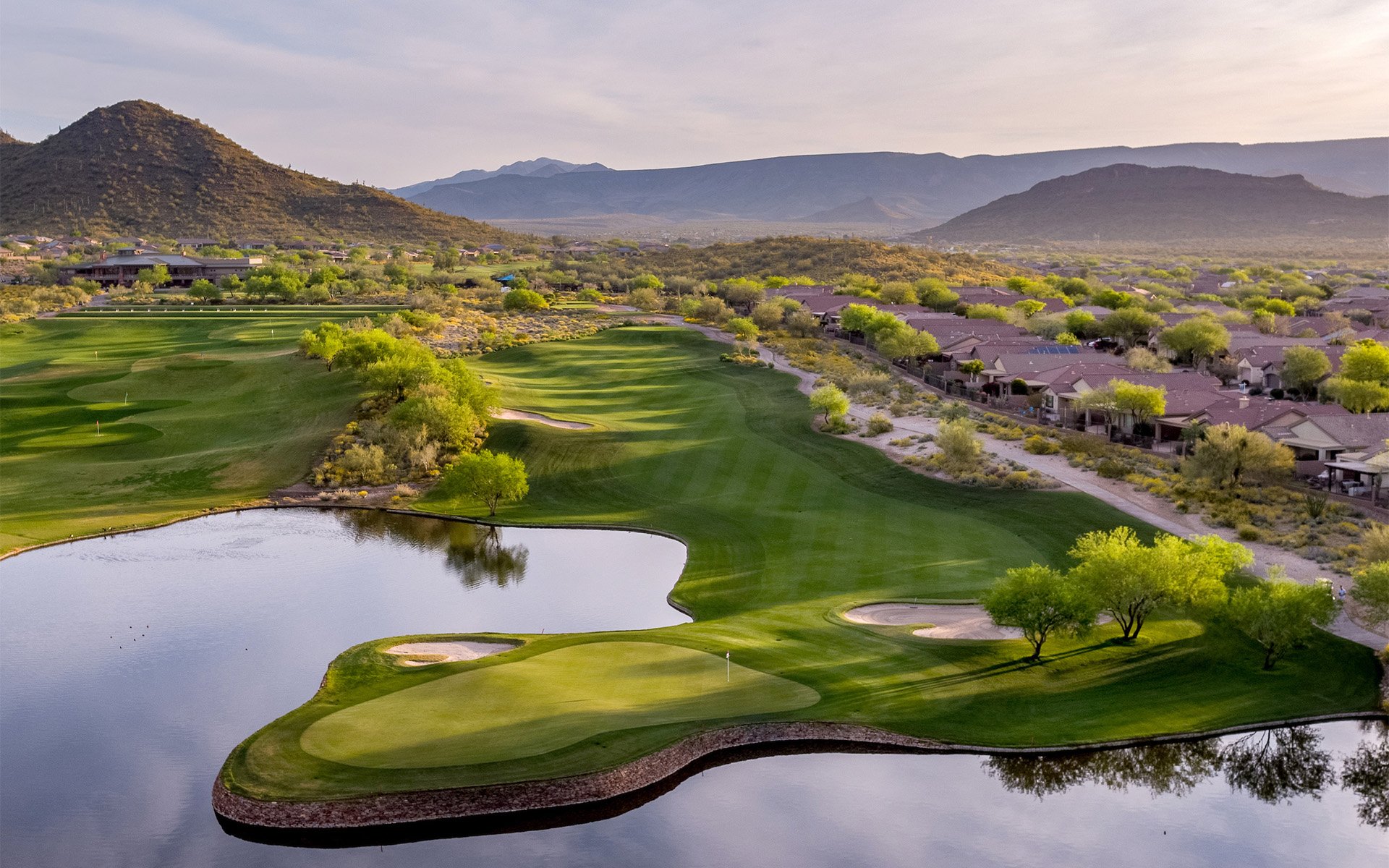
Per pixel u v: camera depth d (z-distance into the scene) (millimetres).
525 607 58281
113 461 92375
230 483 87250
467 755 37656
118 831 35344
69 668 49125
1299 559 58969
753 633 50719
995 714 42812
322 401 105500
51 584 62719
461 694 42875
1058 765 39938
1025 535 65438
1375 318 175250
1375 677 45812
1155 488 72938
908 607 54500
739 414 104188
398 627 54906
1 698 45719
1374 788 39000
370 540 73125
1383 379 103500
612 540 71688
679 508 77125
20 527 75000
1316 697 44562
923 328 144875
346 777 36312
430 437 92438
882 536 66938
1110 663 47406
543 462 89688
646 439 95312
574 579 63281
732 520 73125
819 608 54312
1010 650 48688
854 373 122438
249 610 57656
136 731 42438
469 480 77625
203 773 39000
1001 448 87688
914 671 46375
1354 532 63250
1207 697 44531
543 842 35281
